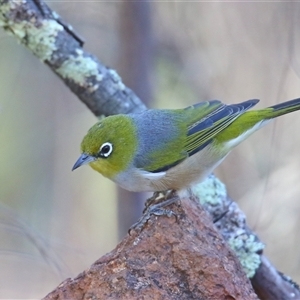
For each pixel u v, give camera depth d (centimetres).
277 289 934
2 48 1446
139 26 1347
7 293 1402
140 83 1352
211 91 1452
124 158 837
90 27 1492
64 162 1606
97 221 1588
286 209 1332
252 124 907
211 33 1449
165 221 699
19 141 1562
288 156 1364
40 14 980
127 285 608
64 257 1421
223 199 959
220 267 623
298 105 916
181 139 862
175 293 611
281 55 1419
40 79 1560
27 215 1551
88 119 1622
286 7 1405
